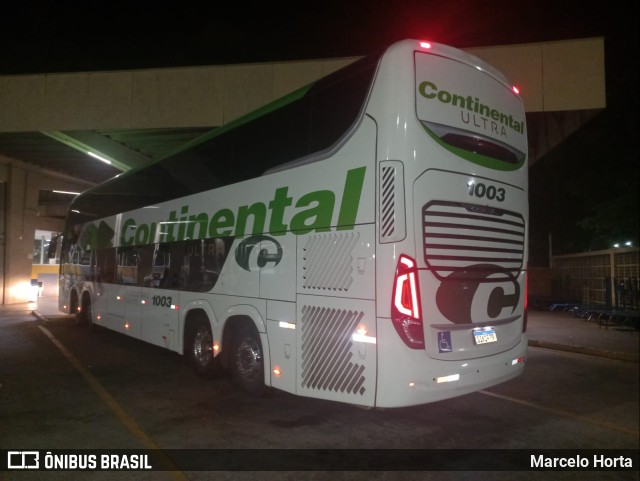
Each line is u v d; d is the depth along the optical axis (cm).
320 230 544
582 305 1648
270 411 621
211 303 739
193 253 800
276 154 630
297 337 564
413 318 473
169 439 525
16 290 2270
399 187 477
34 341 1177
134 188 1064
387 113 489
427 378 477
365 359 486
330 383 521
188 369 864
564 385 777
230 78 1449
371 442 520
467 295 518
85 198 1420
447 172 508
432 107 504
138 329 988
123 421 582
